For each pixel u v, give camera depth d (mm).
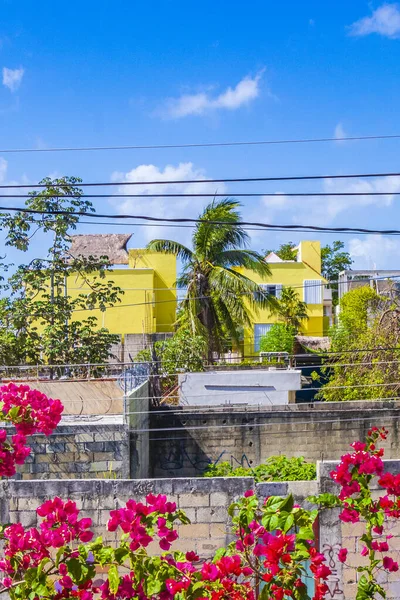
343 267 67625
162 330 37812
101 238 39344
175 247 27047
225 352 29656
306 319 43312
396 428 19469
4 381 16375
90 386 16312
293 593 5172
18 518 10031
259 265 27578
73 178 22844
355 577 9672
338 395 24359
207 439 19312
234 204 27109
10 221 22391
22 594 5270
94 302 24109
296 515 5395
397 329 24422
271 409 20453
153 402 20984
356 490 6230
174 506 5590
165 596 5207
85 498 9992
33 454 13000
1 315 22922
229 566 5219
